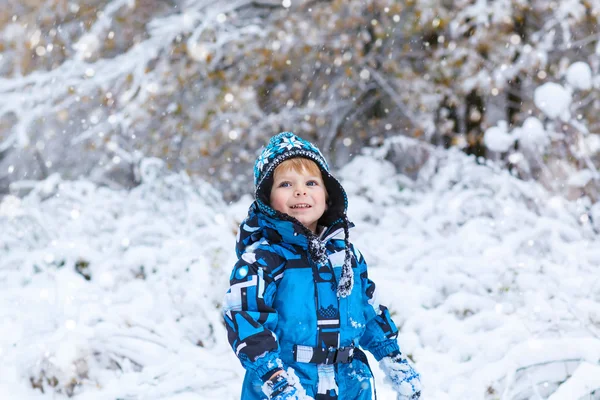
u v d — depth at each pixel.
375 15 9.33
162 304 4.31
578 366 3.19
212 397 3.30
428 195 6.68
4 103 7.65
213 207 6.38
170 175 6.77
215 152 9.52
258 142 9.62
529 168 7.19
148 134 9.13
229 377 3.43
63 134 9.61
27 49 8.91
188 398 3.24
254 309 1.99
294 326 2.04
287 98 9.69
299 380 1.97
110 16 8.36
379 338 2.30
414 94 8.75
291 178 2.21
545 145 6.62
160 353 3.67
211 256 5.05
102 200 6.36
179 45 8.45
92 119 7.91
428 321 4.14
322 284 2.07
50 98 7.73
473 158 6.98
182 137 9.34
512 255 5.01
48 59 9.38
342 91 9.22
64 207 6.29
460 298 4.43
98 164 9.49
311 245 2.09
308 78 9.86
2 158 10.51
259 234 2.19
